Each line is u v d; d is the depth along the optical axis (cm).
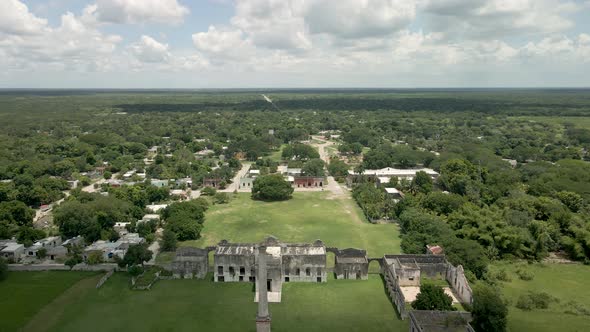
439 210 15438
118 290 10512
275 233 14950
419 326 7775
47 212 17175
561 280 11081
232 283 10981
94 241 13650
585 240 12162
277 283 10244
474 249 11194
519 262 12219
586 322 8944
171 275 11319
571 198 16000
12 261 12175
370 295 10300
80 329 8794
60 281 11012
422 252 12575
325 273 11069
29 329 8812
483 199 16850
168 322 9056
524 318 9138
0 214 14562
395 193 18825
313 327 8862
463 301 9762
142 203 17112
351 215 17138
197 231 14350
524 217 13788
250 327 8862
